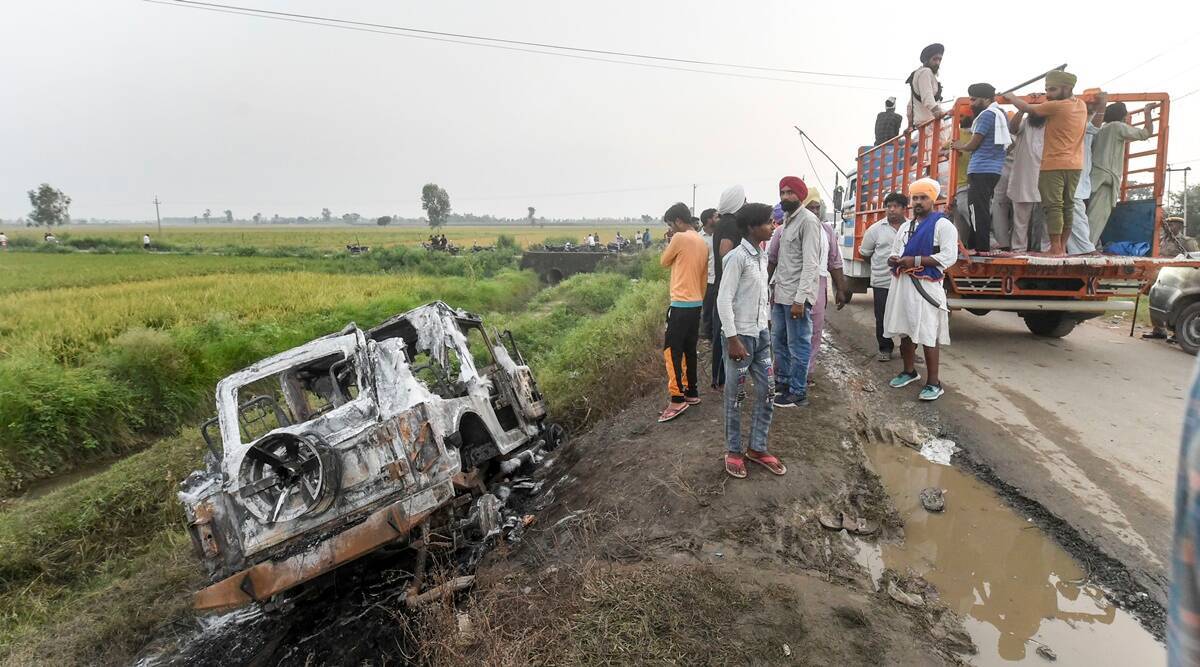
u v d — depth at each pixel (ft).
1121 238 25.61
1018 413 18.74
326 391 18.02
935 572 11.96
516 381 22.22
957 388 20.95
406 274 97.55
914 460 16.44
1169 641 3.09
